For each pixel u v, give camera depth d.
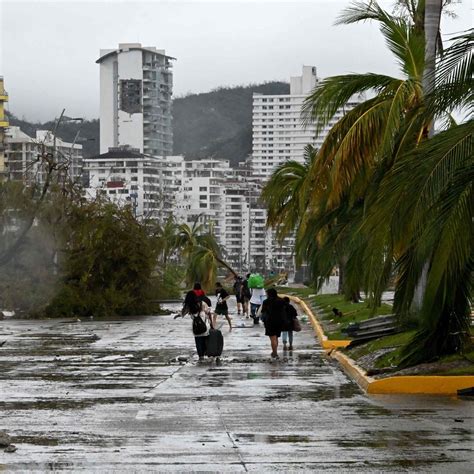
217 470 10.55
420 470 10.48
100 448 11.93
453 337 19.39
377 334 25.81
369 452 11.56
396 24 24.05
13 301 47.25
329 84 24.17
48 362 24.36
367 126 22.70
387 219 16.44
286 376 20.95
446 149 15.99
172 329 38.25
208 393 17.86
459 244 15.84
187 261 87.25
